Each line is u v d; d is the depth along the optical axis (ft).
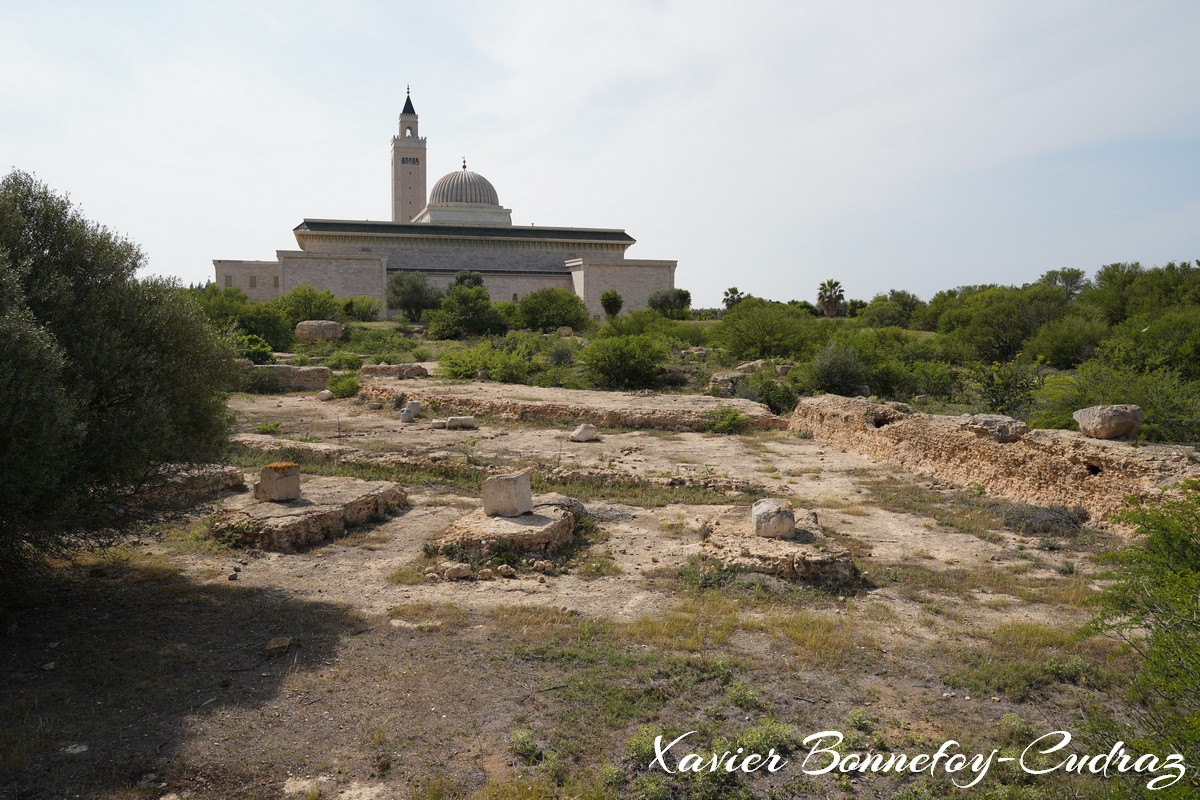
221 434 27.07
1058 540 31.14
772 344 112.37
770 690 18.57
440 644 21.06
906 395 82.89
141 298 24.17
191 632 21.90
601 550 30.09
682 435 59.52
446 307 173.17
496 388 82.94
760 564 26.73
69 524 21.07
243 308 130.62
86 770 15.10
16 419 18.47
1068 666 19.54
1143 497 31.19
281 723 16.92
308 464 45.68
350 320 194.59
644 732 16.39
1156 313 124.36
